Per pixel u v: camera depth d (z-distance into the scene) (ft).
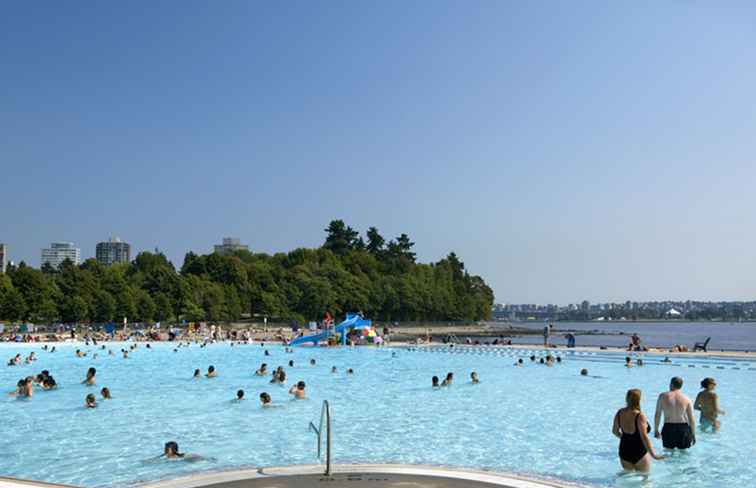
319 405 87.15
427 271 648.79
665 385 112.27
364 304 510.58
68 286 377.71
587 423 71.92
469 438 62.49
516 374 132.98
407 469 41.57
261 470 41.70
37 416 77.41
